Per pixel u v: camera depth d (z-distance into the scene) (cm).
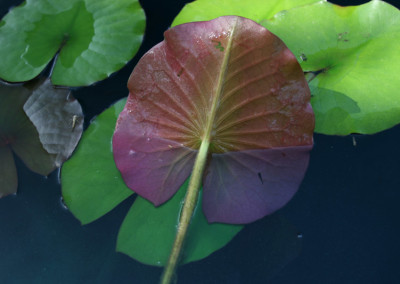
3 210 101
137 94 100
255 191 100
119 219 100
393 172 103
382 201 101
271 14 110
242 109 99
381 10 107
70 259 99
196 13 110
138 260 98
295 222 100
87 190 101
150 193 100
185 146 101
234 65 98
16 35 109
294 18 108
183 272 97
